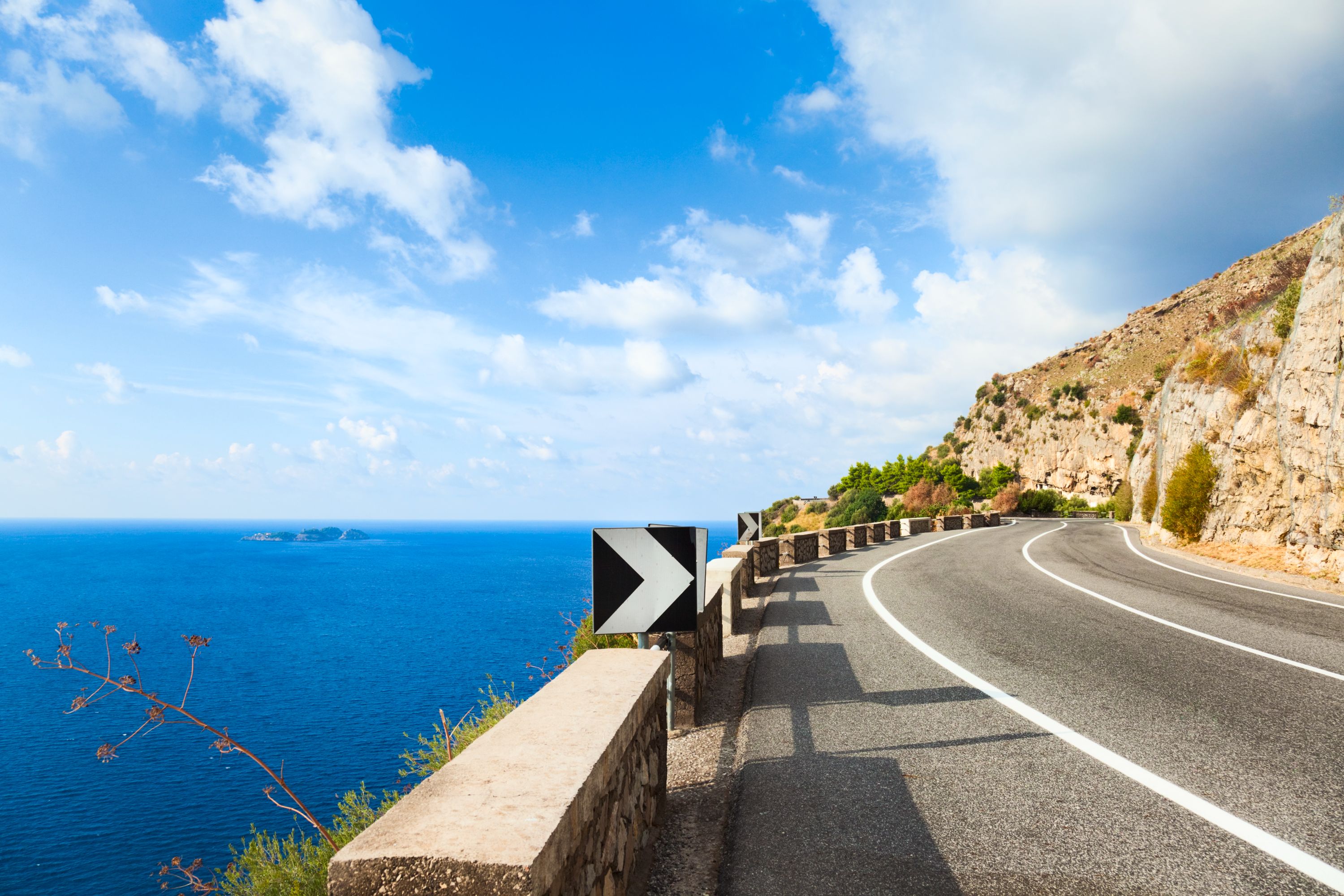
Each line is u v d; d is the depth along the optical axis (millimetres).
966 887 2783
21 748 57000
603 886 2232
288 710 59531
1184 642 7832
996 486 83562
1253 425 18203
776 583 14250
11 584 176250
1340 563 13430
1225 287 95250
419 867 1488
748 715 5316
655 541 4328
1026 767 4098
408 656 82250
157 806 40031
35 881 30484
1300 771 3971
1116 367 90938
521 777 1972
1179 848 3068
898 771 4094
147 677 77188
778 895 2771
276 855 4406
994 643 7863
